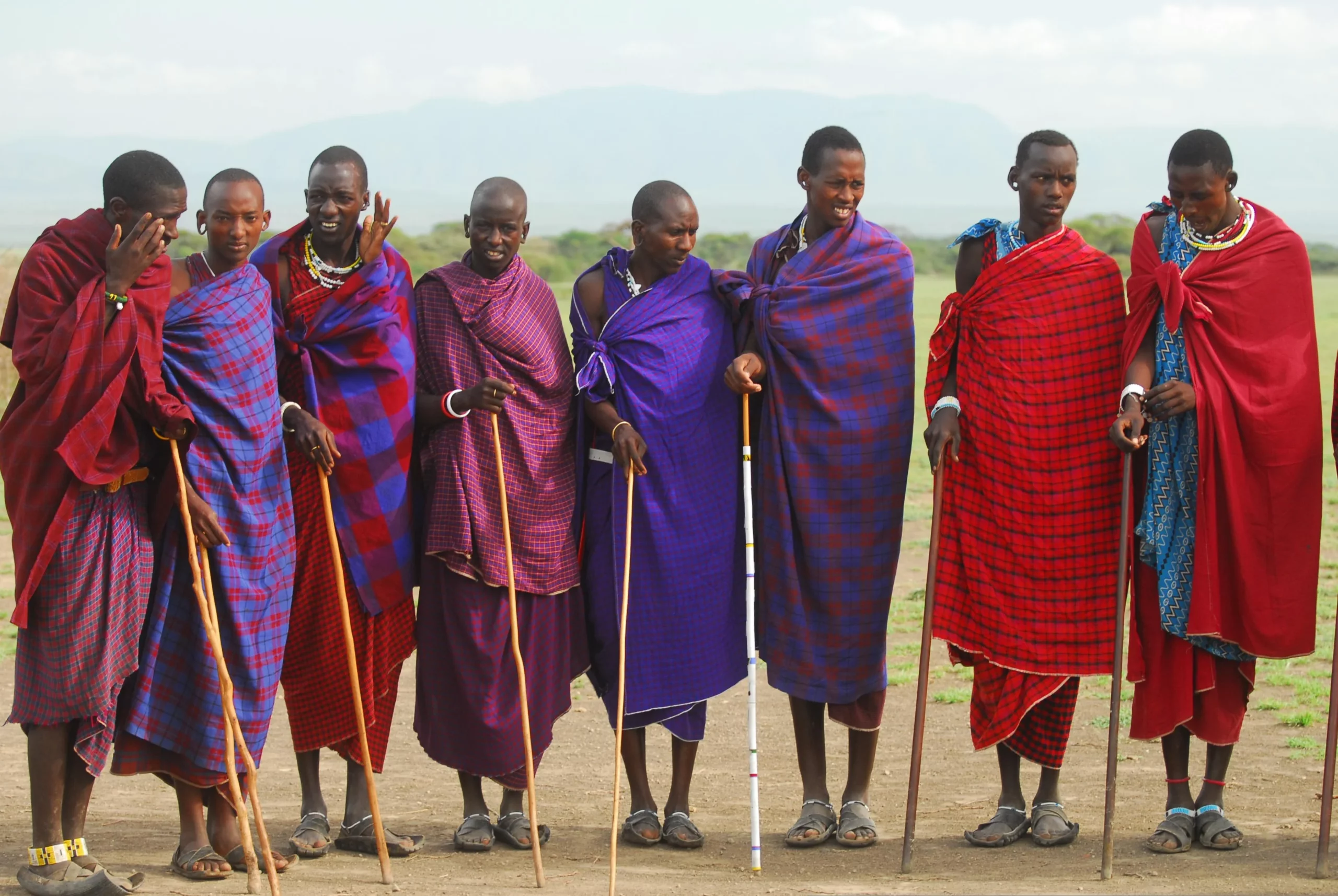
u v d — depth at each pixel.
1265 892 6.52
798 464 7.95
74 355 6.54
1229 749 7.52
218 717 7.03
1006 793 7.88
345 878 7.18
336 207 7.68
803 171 8.13
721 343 8.20
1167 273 7.38
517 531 7.88
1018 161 7.74
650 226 7.98
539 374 7.96
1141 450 7.64
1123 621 7.12
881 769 10.02
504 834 8.03
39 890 6.64
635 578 7.98
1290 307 7.39
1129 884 6.71
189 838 7.22
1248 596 7.30
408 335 7.91
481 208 7.88
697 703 8.03
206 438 7.12
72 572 6.68
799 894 6.70
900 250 8.09
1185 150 7.27
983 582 7.79
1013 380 7.66
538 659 7.96
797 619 7.96
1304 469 7.32
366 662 7.86
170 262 7.03
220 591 7.12
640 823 8.05
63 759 6.76
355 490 7.77
